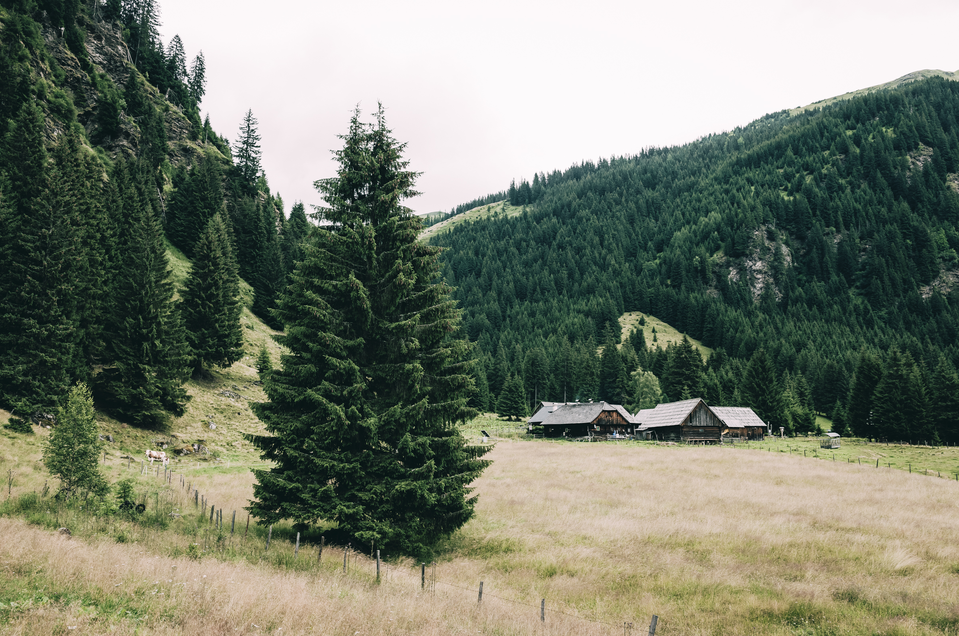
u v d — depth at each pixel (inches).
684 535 879.1
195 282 2217.0
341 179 791.1
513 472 1676.9
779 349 6107.3
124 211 2422.5
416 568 708.0
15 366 1231.5
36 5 3371.1
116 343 1577.3
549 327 7377.0
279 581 495.8
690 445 2856.8
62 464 792.3
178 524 776.9
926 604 579.2
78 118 3380.9
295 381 743.1
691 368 4286.4
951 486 1499.8
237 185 4456.2
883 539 853.8
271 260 3435.0
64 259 1375.5
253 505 737.0
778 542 835.4
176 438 1632.6
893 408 3102.9
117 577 433.4
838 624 526.9
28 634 303.7
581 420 3410.4
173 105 4788.4
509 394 4288.9
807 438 3518.7
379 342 784.3
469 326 7450.8
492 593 614.2
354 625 406.0
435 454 762.2
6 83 2472.9
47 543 510.3
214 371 2316.7
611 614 564.4
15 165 1690.5
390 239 797.2
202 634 345.1
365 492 702.5
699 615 558.9
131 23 4921.3
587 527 936.9
